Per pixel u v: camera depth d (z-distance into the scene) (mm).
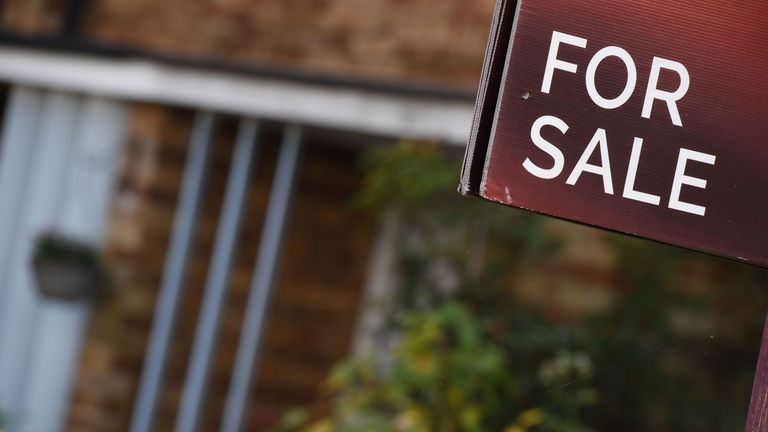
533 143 2057
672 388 4910
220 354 7383
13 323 7230
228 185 7188
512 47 2064
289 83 6469
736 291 5238
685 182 2072
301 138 6996
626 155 2068
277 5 6688
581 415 4941
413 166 5945
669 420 4863
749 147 2076
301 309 7469
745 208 2074
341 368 5027
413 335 4879
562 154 2061
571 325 5297
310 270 7461
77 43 7039
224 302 7016
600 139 2064
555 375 4852
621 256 5375
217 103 6680
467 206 5891
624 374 4992
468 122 5906
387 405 4918
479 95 2100
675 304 5281
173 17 6984
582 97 2066
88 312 6973
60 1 7336
